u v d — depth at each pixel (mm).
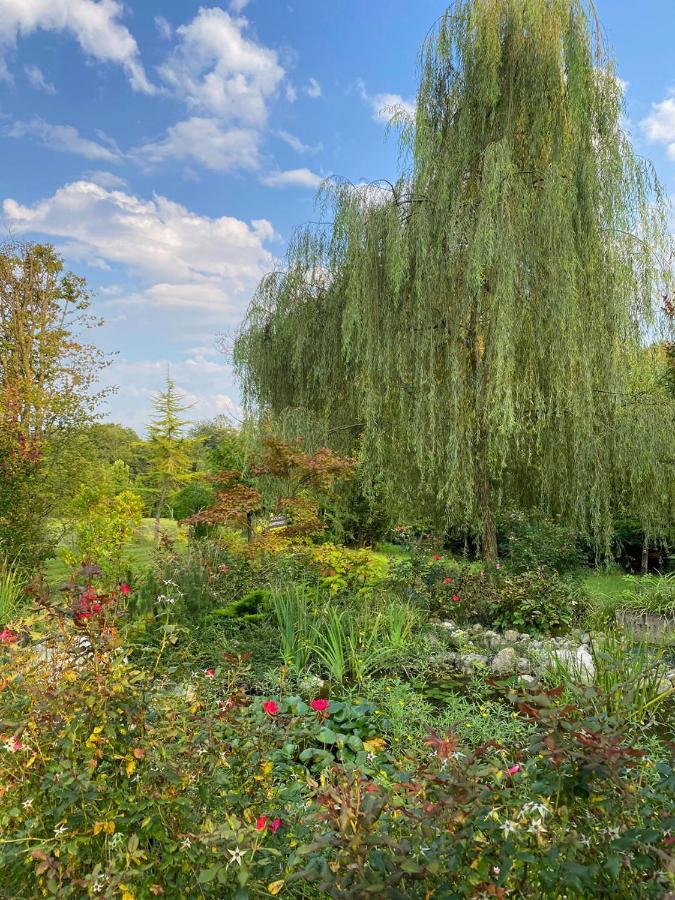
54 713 1847
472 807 1328
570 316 7340
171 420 17875
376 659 4508
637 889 1255
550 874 1215
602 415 8055
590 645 4922
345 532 11148
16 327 12195
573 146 7664
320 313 9992
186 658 3689
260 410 10453
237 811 1815
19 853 1523
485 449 8398
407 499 9352
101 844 1649
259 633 4852
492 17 7625
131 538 7836
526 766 1462
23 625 2287
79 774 1645
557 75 7602
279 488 8523
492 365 7566
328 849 1548
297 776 2293
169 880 1561
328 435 10016
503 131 7895
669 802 1386
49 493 9719
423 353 7945
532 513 8891
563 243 7320
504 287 7230
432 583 6660
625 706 1556
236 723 2041
